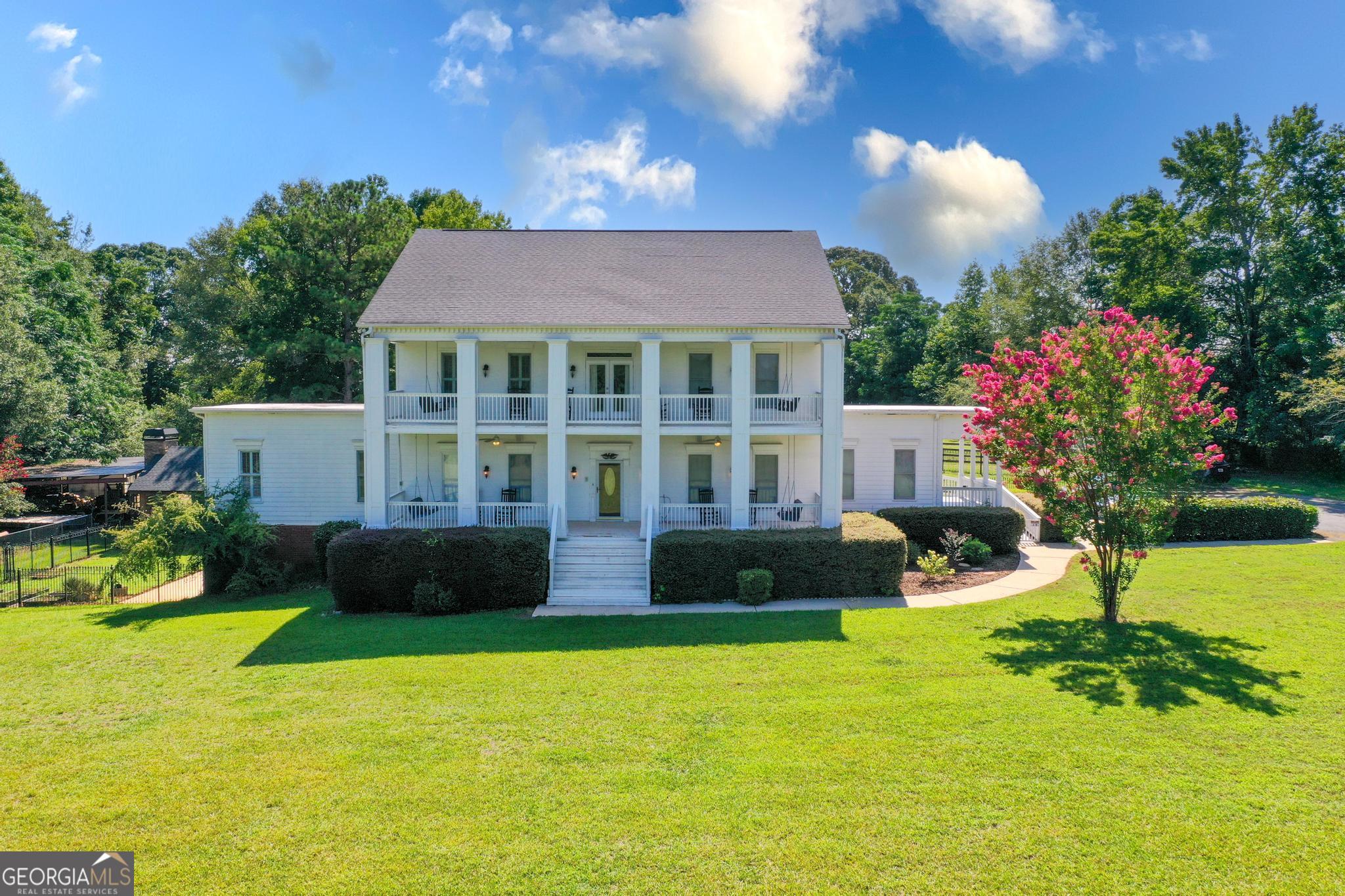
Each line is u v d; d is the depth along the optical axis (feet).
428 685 44.09
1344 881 24.44
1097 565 55.11
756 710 39.37
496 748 35.45
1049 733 35.60
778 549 64.28
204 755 35.27
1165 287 141.08
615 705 40.45
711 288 76.64
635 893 24.70
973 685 41.86
